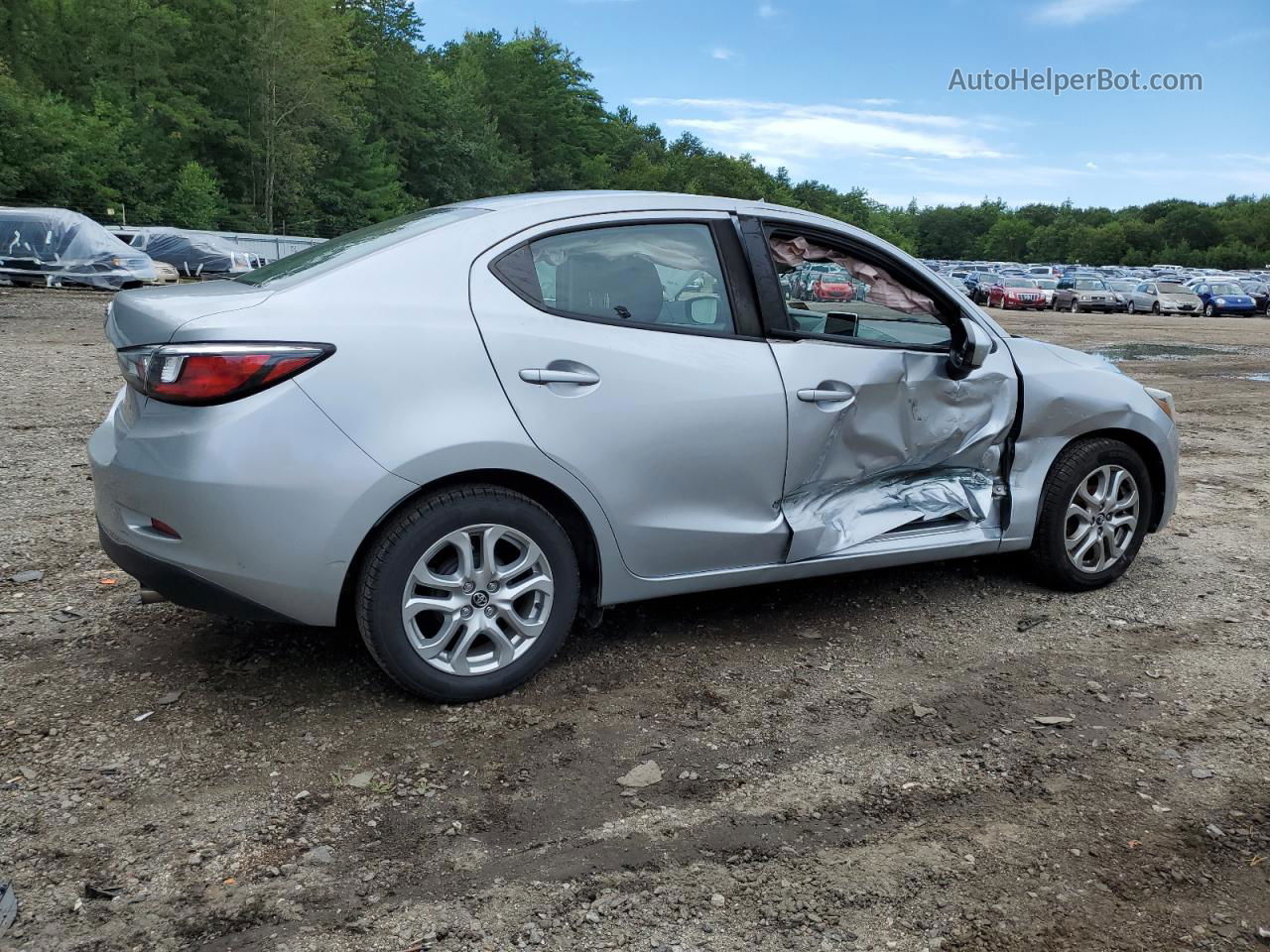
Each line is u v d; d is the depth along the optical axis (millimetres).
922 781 2891
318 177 59531
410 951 2168
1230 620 4203
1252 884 2441
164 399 2883
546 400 3191
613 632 3936
